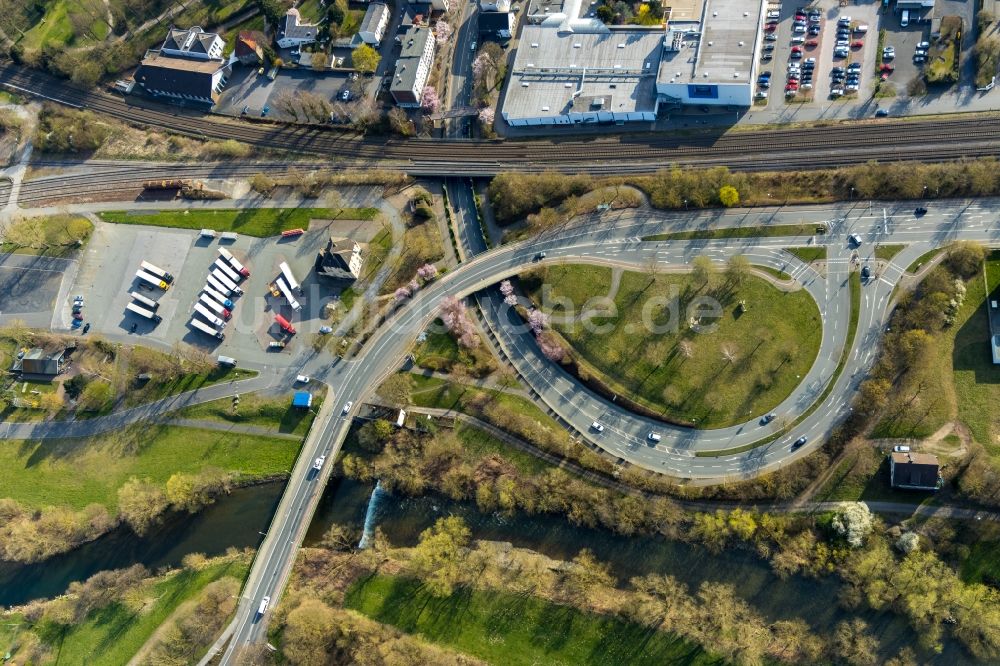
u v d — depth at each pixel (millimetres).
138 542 182875
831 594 154000
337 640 161875
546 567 167000
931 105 183250
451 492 173125
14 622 177375
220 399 190500
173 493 177000
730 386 168500
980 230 169250
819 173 181125
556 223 190625
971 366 161000
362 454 181125
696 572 161500
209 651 166000
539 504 168250
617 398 172625
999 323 162000
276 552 173625
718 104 194625
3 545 179875
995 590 148125
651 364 173375
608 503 165125
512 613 162875
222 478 181000
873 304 168500
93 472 189125
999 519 151875
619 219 187875
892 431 159875
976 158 175625
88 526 181625
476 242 196500
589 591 162625
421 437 178375
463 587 166375
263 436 186000
